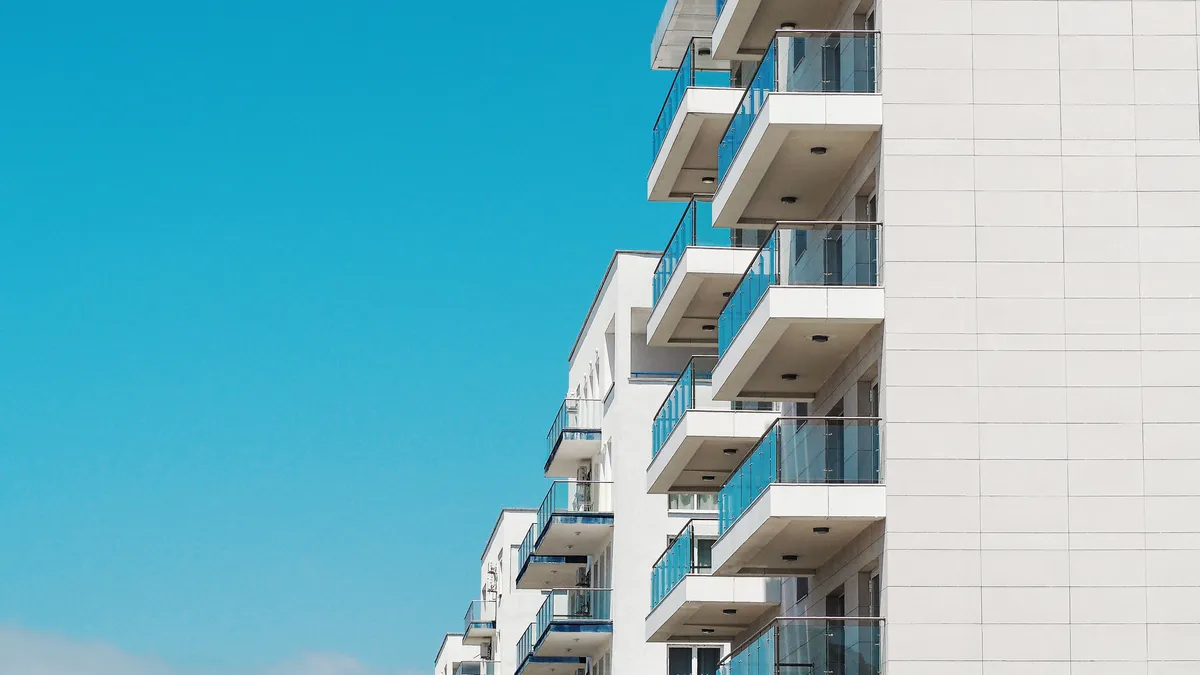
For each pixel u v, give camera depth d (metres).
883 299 32.28
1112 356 32.00
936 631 31.12
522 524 92.06
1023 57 32.91
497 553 94.75
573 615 62.84
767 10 38.06
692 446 42.84
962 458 31.69
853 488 31.73
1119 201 32.50
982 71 32.84
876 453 31.97
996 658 31.08
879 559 32.12
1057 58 32.91
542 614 67.56
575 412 64.88
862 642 31.28
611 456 62.50
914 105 32.78
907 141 32.66
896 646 31.09
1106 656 31.12
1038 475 31.62
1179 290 32.25
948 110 32.75
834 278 32.50
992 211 32.44
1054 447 31.73
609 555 63.66
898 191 32.50
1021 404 31.84
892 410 31.84
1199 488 31.62
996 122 32.69
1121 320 32.12
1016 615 31.22
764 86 34.22
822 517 31.72
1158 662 31.14
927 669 31.00
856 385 34.19
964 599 31.23
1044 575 31.34
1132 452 31.73
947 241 32.38
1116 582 31.34
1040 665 31.09
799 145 33.91
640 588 60.22
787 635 31.48
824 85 33.03
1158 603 31.30
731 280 43.00
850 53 33.16
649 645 59.81
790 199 36.88
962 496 31.58
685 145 42.97
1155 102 32.81
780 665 31.39
